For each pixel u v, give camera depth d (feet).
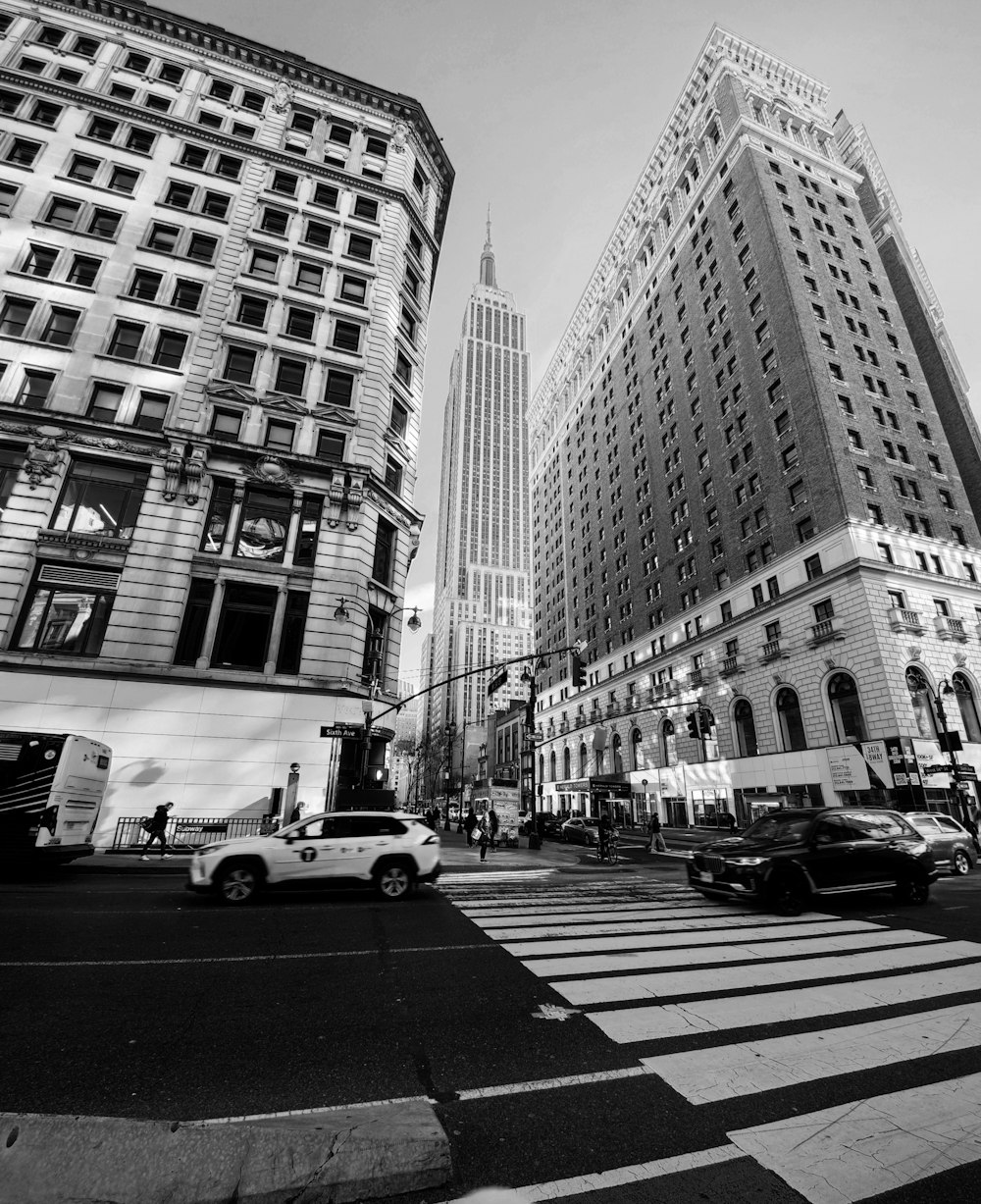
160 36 101.09
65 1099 11.14
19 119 84.94
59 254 78.48
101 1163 8.03
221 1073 12.42
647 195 217.97
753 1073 12.61
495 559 608.19
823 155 172.65
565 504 264.31
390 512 87.35
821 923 28.35
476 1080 12.26
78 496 69.62
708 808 134.31
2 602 62.64
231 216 89.71
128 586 66.90
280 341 84.43
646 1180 8.99
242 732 66.13
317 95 108.06
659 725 159.22
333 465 78.74
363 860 34.65
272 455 76.54
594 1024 15.35
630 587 191.31
